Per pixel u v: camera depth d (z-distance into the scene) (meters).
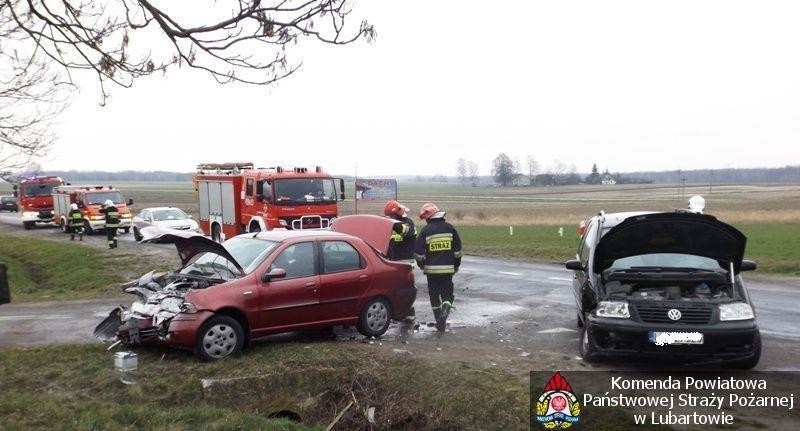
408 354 8.08
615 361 7.84
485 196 106.94
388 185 28.88
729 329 7.05
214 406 6.91
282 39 5.87
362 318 9.16
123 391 7.06
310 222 19.05
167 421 6.08
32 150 12.04
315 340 9.16
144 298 8.55
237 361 7.74
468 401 6.62
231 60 6.03
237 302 8.05
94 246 25.16
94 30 6.00
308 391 7.33
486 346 8.72
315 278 8.73
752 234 26.30
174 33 5.86
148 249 23.34
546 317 10.77
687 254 7.98
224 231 21.88
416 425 6.73
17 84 10.36
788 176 166.88
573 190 128.12
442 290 9.71
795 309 11.23
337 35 5.91
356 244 9.34
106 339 8.74
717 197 90.94
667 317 7.22
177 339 7.73
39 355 8.27
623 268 8.16
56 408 6.34
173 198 88.12
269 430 5.98
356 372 7.39
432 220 9.76
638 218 7.55
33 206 38.00
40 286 17.56
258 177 19.45
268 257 8.52
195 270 8.90
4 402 6.45
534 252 21.53
